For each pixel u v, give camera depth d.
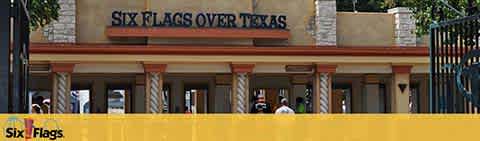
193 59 31.88
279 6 35.03
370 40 36.00
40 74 32.50
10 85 8.91
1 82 8.52
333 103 37.50
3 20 8.59
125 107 35.78
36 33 32.56
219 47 31.88
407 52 33.53
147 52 31.48
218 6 33.91
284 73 33.56
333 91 37.47
